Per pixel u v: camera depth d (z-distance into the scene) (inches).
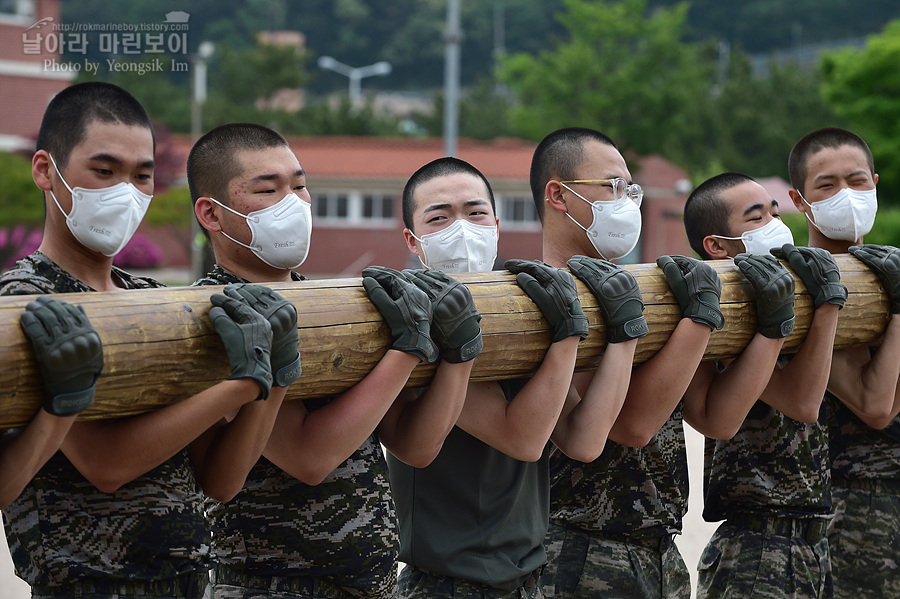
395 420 177.5
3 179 1403.8
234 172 176.7
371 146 2011.6
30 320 121.4
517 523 190.9
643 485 207.8
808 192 269.6
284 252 178.2
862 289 227.6
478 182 210.4
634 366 196.9
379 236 1926.7
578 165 215.9
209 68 3572.8
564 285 172.1
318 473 159.5
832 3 5059.1
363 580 172.6
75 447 143.5
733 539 235.9
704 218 257.4
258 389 134.6
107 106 157.6
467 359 159.6
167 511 153.2
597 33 1856.5
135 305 135.3
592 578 205.8
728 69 2753.4
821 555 240.1
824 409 242.8
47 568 146.8
